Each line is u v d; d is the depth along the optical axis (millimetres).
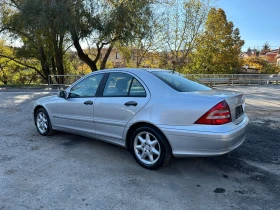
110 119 3799
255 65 38719
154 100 3338
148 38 17562
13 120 6359
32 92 12977
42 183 3035
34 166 3531
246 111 7766
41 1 14461
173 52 21391
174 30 20562
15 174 3264
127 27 15938
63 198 2715
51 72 22172
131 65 21750
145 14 16328
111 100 3777
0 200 2662
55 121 4777
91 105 4051
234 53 30281
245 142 4672
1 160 3727
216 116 2967
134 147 3609
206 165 3633
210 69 28719
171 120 3164
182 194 2826
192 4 20156
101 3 15664
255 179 3203
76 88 4457
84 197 2740
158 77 3555
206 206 2588
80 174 3299
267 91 14922
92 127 4109
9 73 26359
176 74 4070
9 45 20922
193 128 3021
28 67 24688
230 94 3305
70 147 4371
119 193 2832
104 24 15445
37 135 5074
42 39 16359
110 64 26625
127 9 15641
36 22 14352
